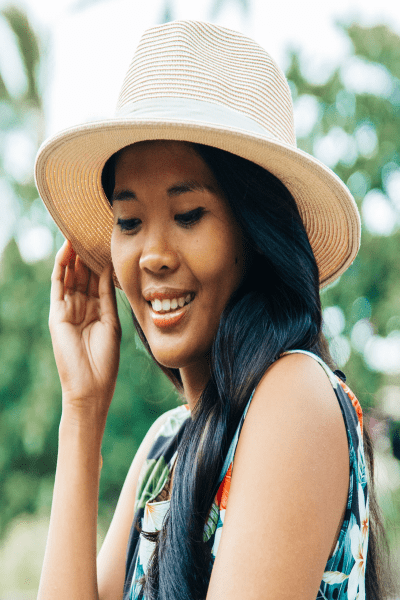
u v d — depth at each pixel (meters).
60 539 1.39
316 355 1.15
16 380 4.77
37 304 4.81
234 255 1.20
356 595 1.10
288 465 0.96
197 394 1.38
